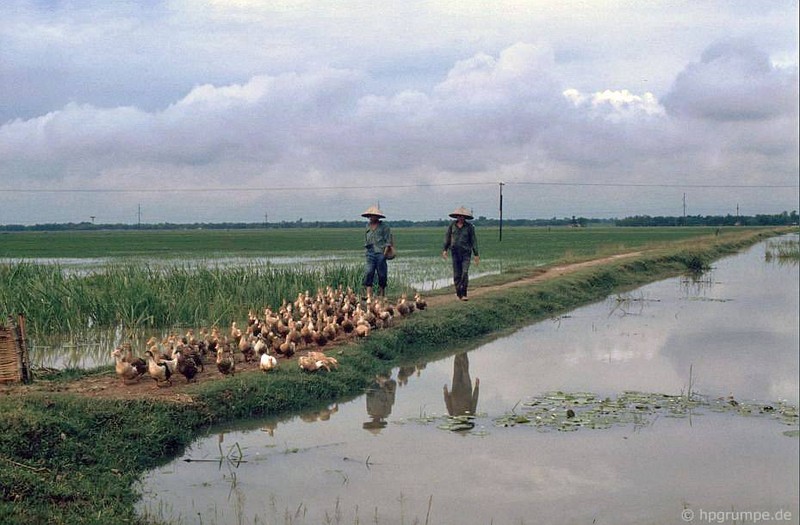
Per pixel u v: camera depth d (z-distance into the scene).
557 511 8.06
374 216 20.58
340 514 8.11
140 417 10.31
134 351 15.77
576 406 12.13
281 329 15.14
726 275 37.12
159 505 8.45
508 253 49.12
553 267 34.66
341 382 13.33
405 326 17.52
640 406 11.91
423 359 16.33
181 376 12.48
